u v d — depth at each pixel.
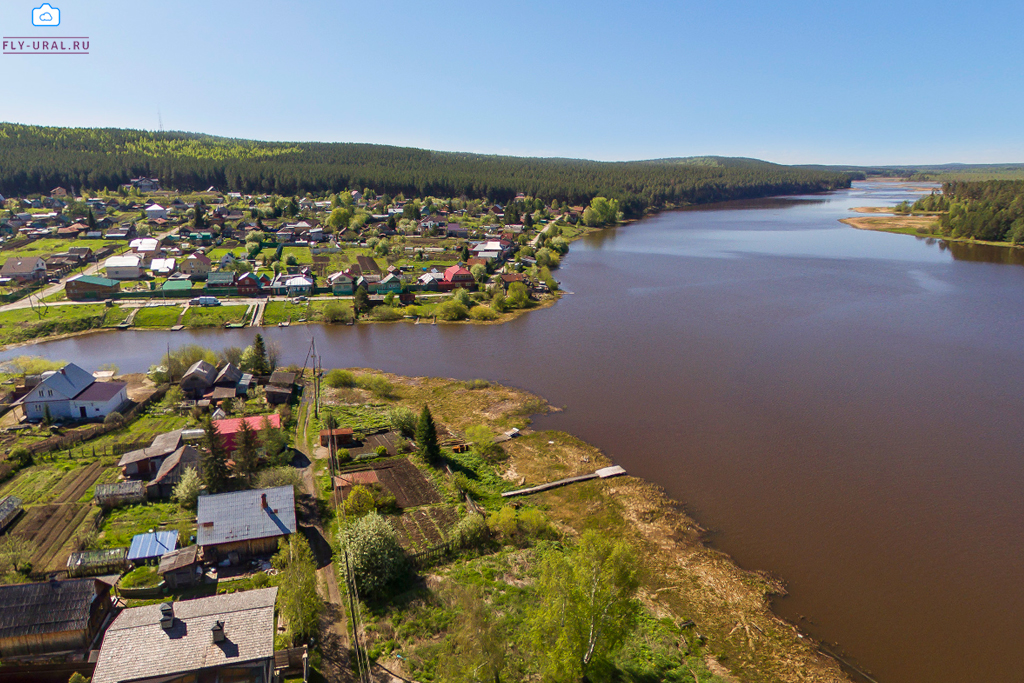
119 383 83.38
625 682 38.66
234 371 90.69
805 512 60.34
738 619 46.28
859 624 46.03
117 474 62.88
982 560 53.31
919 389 90.50
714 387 92.50
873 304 141.38
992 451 71.88
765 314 134.25
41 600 39.00
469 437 75.50
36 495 58.41
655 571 51.53
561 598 36.56
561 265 198.25
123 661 32.66
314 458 68.69
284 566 47.06
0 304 137.62
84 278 143.50
